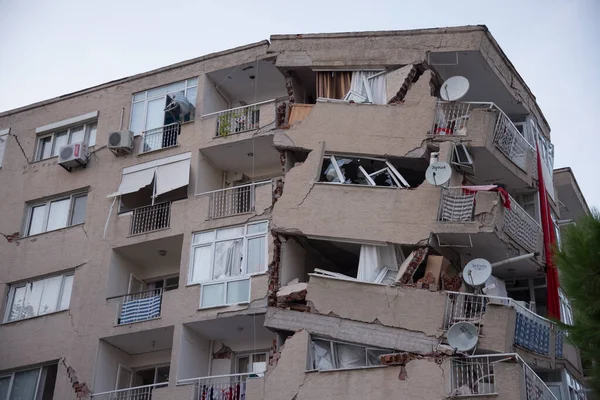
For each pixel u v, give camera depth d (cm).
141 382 3375
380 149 3172
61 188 3697
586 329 1823
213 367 3206
